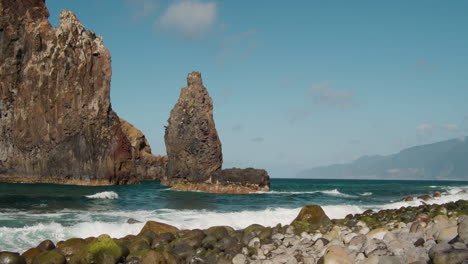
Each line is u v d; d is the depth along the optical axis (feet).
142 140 418.92
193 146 201.87
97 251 39.06
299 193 186.39
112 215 81.76
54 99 238.48
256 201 134.62
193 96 210.38
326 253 34.22
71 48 238.89
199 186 185.06
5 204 101.40
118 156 238.48
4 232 56.03
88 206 103.14
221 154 206.80
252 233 52.13
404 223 52.54
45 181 239.09
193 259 40.19
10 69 239.71
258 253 41.60
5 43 237.25
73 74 237.86
